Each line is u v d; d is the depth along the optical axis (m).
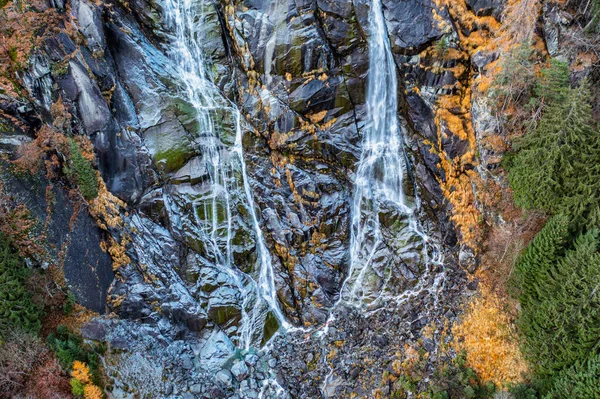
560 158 15.25
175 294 20.64
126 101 20.08
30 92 17.95
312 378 19.34
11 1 18.00
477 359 17.48
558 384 14.71
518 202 17.05
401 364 18.47
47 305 18.83
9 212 17.61
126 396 18.45
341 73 20.11
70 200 19.23
